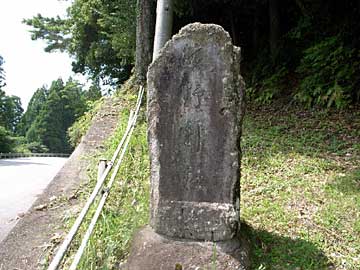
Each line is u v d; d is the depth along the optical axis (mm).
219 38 3393
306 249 3699
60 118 45625
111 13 12812
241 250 3391
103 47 16344
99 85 18641
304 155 6309
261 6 12125
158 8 7938
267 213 4461
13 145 34031
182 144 3486
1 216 6805
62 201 5047
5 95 38969
